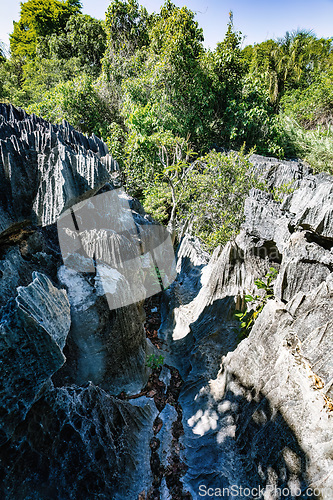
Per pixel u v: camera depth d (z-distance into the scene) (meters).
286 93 14.72
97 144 2.56
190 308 4.42
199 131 8.90
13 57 21.44
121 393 3.00
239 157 5.74
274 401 2.14
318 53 16.23
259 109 9.41
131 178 7.21
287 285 2.46
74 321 2.31
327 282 1.95
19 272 1.99
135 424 2.76
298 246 2.44
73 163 1.75
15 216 1.74
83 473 1.93
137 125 7.99
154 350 3.83
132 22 11.24
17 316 1.21
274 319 2.29
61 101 10.01
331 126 11.23
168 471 2.53
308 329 2.00
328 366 1.79
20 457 1.59
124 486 2.28
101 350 2.52
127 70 10.44
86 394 2.11
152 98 8.80
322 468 1.72
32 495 1.65
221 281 3.79
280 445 2.01
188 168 6.28
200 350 3.58
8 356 1.25
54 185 1.72
